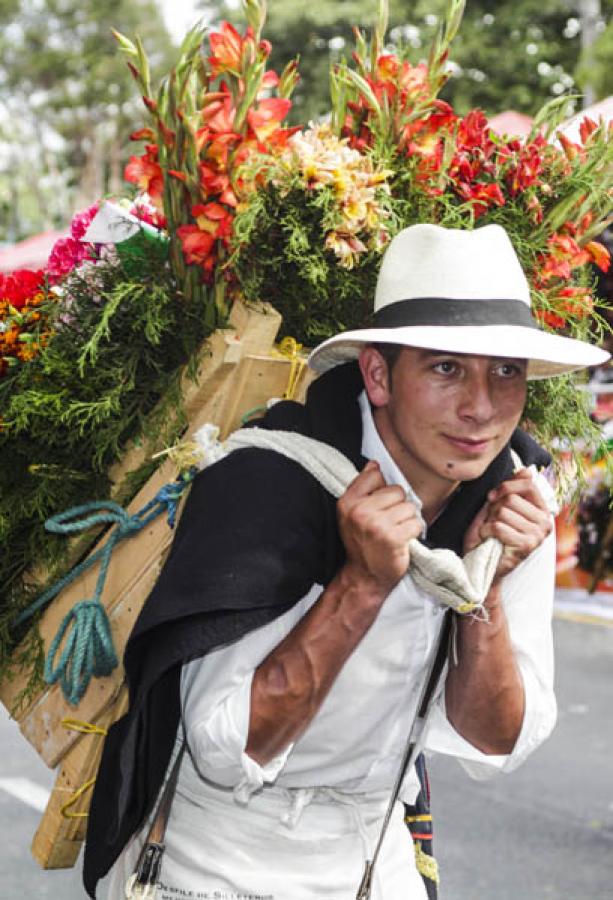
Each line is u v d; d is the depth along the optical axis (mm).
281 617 1880
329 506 1857
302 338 2104
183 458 1933
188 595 1756
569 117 2344
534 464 2121
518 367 1813
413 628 1948
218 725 1828
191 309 2066
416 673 1997
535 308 2199
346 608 1794
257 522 1805
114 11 51500
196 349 2037
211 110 1958
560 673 8539
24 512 2156
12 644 2238
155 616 1749
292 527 1813
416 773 2238
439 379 1793
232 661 1849
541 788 6031
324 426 1908
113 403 2066
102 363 2117
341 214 1934
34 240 14547
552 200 2201
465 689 2037
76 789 2150
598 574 10562
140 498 2062
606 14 21547
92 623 2055
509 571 1956
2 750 6738
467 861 5098
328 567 1856
